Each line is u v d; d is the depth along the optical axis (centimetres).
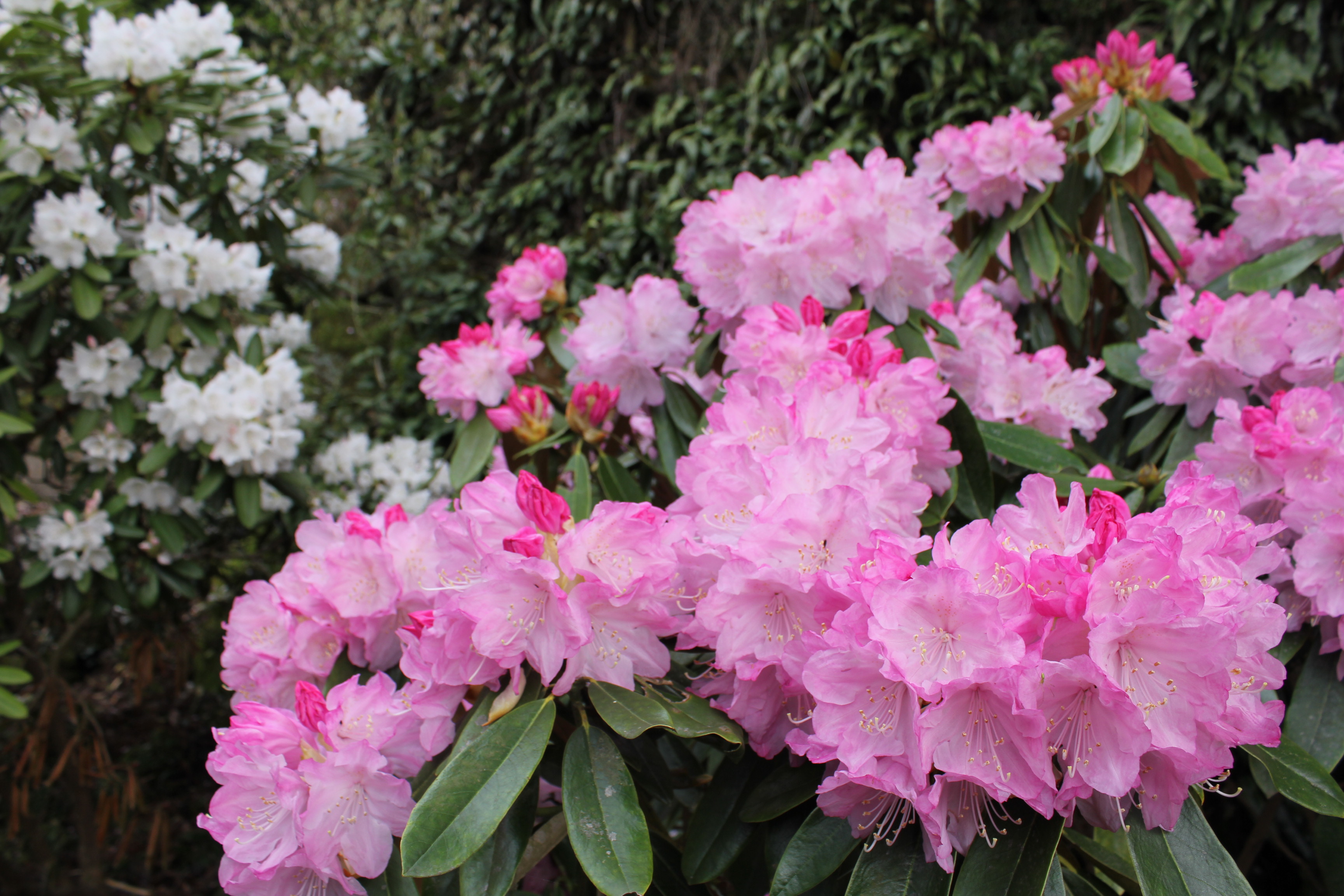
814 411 80
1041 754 66
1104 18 208
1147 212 121
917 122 213
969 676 66
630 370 106
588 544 74
